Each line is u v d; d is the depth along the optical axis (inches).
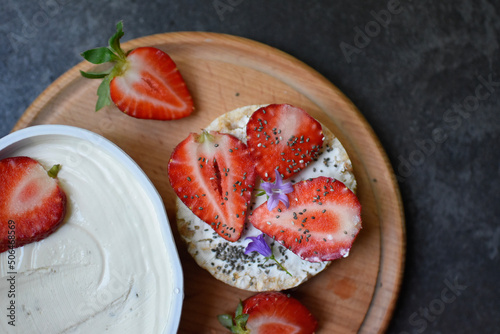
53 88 14.2
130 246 12.8
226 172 13.4
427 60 15.1
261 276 13.7
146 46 14.2
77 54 15.0
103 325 12.7
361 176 14.4
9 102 15.0
